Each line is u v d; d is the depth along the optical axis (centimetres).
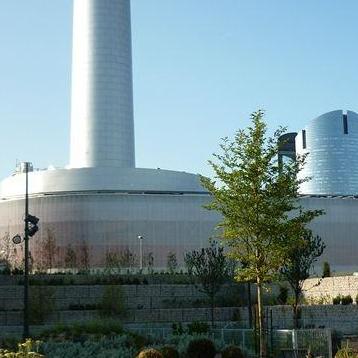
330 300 6906
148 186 14538
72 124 15462
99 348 3959
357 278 6662
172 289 7556
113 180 14362
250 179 3459
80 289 7238
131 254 12788
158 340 4378
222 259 6862
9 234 13812
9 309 6994
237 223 3494
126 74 15550
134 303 7375
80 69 15412
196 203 13812
